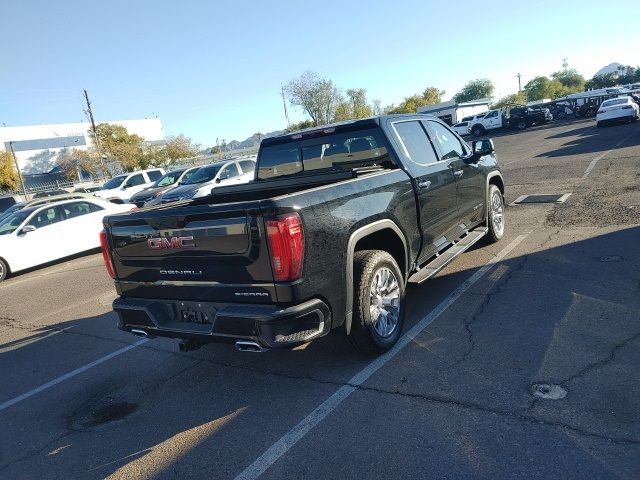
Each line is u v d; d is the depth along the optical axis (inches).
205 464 123.3
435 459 112.0
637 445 107.3
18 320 289.3
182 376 176.1
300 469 115.9
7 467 135.1
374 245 178.9
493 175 271.9
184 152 2384.4
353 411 135.9
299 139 210.8
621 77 4466.0
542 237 280.2
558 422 118.0
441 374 147.9
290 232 129.3
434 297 211.5
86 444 141.0
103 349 216.4
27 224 451.5
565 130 1162.0
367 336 157.2
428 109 2343.8
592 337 155.9
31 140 2325.3
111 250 164.9
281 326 130.5
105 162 2114.9
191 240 142.6
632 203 326.6
